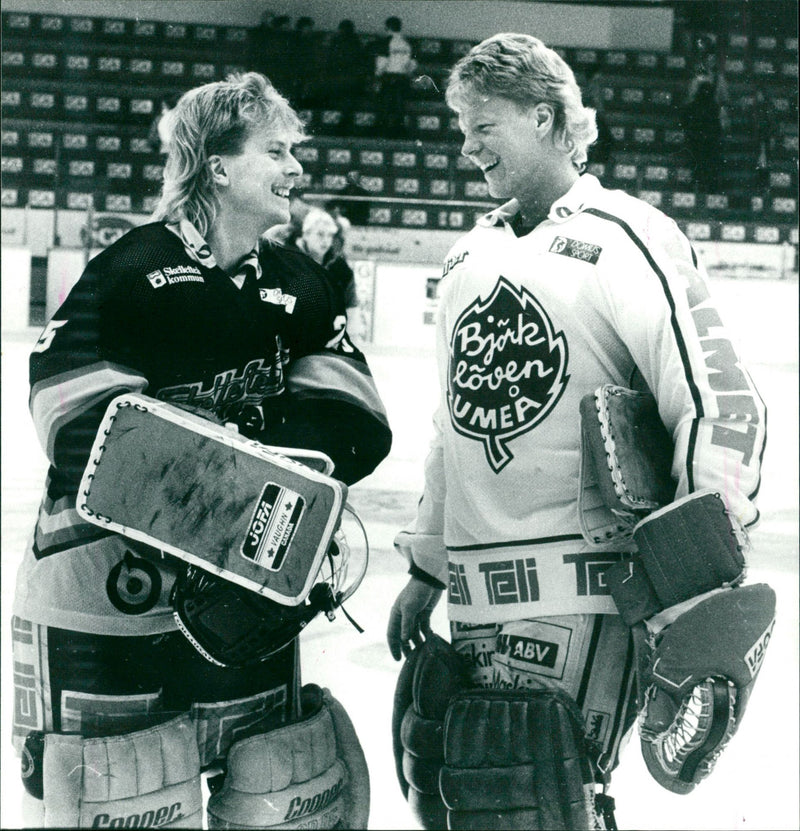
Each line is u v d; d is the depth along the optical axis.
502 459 2.96
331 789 3.04
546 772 2.88
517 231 3.06
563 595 2.93
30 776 2.92
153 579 2.93
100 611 2.92
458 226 4.09
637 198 3.11
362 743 3.25
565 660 2.93
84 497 2.83
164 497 2.83
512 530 2.96
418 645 3.23
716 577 2.78
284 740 2.97
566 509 2.94
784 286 9.24
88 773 2.88
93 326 2.90
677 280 2.87
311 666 3.32
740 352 2.86
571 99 3.01
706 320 2.85
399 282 4.34
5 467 6.52
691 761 2.83
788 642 4.29
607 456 2.82
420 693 3.06
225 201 3.00
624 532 2.89
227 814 2.99
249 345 2.98
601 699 2.95
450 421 3.05
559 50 3.23
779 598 4.81
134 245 2.94
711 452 2.80
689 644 2.77
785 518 6.52
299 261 3.07
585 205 2.96
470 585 3.02
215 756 3.01
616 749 3.00
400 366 4.03
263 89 3.01
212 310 2.95
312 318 3.05
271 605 2.89
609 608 2.93
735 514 2.80
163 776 2.91
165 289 2.93
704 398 2.81
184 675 2.98
